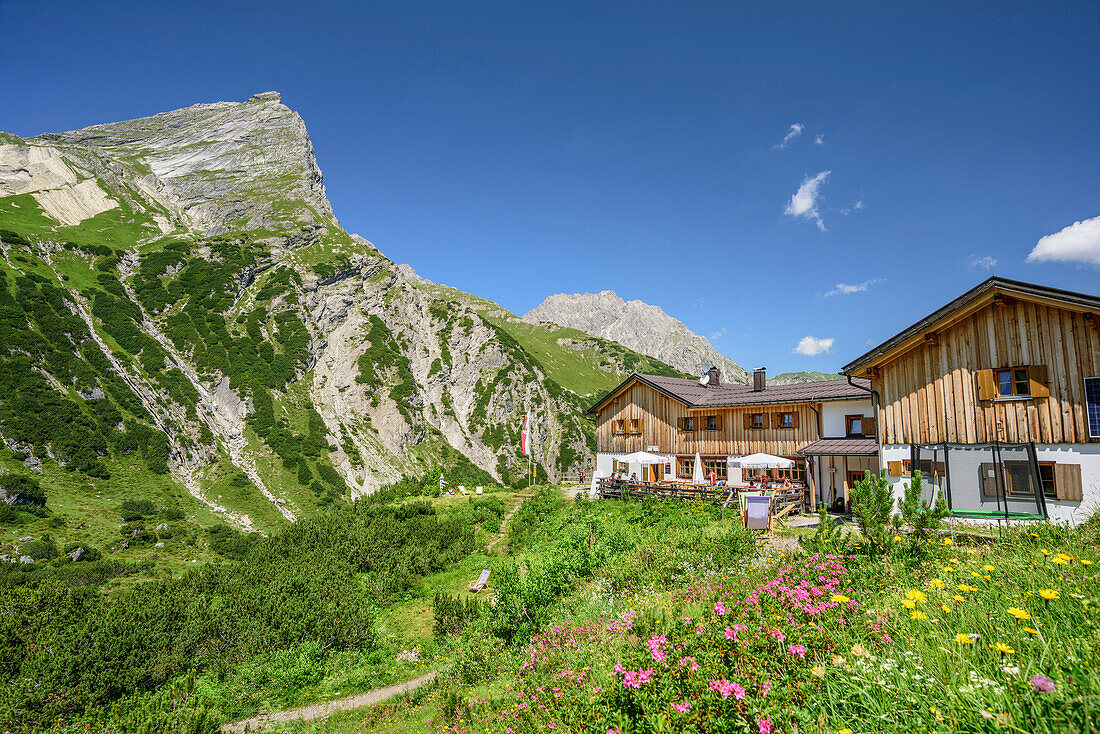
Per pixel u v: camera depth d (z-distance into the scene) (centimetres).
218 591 2242
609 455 3831
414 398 11794
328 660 1698
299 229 14425
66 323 7656
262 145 19312
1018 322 1778
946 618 451
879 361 2089
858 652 392
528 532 2822
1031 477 1697
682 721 422
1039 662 337
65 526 4934
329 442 9156
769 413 3008
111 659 1565
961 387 1884
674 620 742
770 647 494
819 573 714
